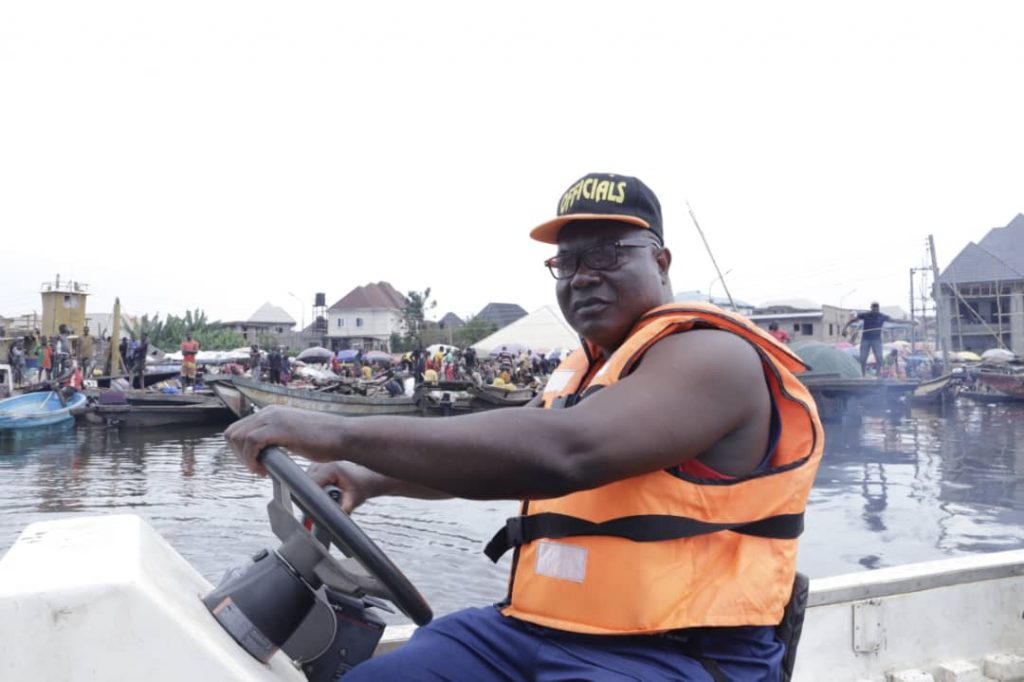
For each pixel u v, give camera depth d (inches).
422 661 65.2
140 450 796.0
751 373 60.5
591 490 62.7
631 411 56.1
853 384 993.5
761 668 61.7
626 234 69.0
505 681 64.5
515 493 55.2
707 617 59.4
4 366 1025.5
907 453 808.9
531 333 2154.3
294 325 3661.4
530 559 67.1
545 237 74.3
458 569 368.5
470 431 53.9
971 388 1635.1
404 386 1327.5
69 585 45.9
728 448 61.2
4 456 751.1
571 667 60.6
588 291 69.6
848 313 2714.1
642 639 60.7
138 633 46.6
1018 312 2348.7
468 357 1392.7
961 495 581.9
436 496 77.0
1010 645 129.3
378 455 54.2
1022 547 437.1
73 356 1307.8
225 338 2623.0
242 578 58.4
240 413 1003.3
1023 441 902.4
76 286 1620.3
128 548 53.9
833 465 727.7
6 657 44.6
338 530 56.2
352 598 67.9
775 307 2684.5
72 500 528.1
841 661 117.0
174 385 1336.1
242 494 550.6
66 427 970.1
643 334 62.9
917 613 122.3
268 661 57.7
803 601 68.9
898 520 501.0
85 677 45.7
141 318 2625.5
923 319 2373.3
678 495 59.7
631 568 60.0
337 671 66.6
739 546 61.5
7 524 453.7
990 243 2642.7
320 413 56.6
